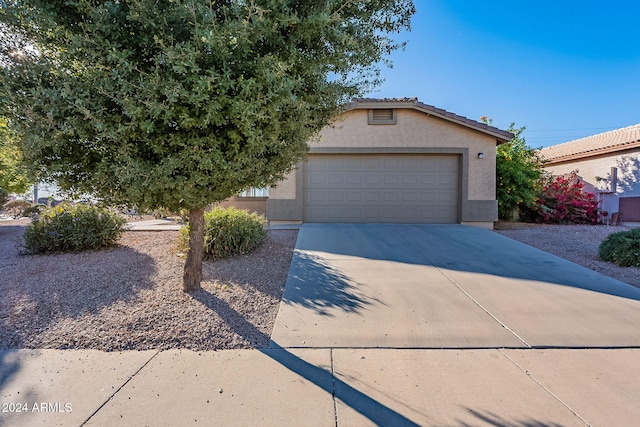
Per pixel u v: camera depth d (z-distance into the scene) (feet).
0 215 52.47
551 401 8.13
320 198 35.86
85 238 22.30
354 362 10.00
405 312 13.52
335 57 12.41
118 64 9.57
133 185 10.55
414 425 7.36
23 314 12.78
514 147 44.62
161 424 7.36
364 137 35.14
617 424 7.34
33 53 10.56
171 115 9.92
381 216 35.88
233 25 9.45
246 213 24.85
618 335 11.57
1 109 9.87
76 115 9.94
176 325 12.10
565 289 15.97
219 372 9.41
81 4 9.60
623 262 19.89
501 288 16.11
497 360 10.10
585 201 42.73
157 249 22.90
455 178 35.81
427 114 34.78
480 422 7.43
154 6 9.61
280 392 8.52
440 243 25.29
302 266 19.45
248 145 11.30
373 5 12.22
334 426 7.35
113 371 9.41
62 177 11.29
